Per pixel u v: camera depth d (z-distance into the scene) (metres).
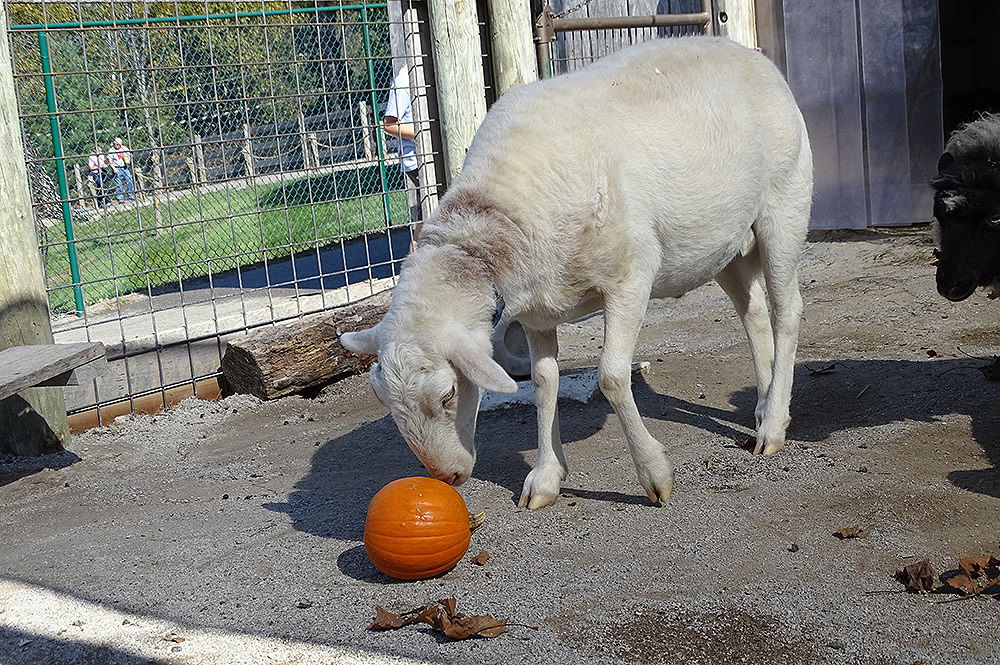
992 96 9.48
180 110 6.53
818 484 3.81
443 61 5.50
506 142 3.59
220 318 5.39
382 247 8.89
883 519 3.58
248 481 4.27
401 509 3.38
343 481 4.18
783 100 4.02
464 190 3.57
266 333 5.18
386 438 4.55
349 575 3.50
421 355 3.38
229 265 8.41
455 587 3.39
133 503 4.18
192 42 6.82
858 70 7.08
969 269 3.99
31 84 6.51
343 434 4.65
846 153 7.19
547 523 3.69
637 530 3.61
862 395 4.45
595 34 6.95
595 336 5.62
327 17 7.60
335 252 8.90
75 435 4.91
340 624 3.27
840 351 4.93
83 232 7.10
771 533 3.55
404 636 3.20
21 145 4.67
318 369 5.20
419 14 5.62
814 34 7.13
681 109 3.76
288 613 3.34
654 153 3.67
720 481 3.88
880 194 7.21
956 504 3.63
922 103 7.04
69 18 6.55
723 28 6.88
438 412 3.39
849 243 7.04
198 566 3.63
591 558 3.49
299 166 7.07
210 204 8.37
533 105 3.66
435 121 5.69
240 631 3.28
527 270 3.52
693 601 3.27
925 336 4.98
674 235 3.76
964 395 4.33
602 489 3.88
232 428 4.87
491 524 3.71
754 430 4.26
